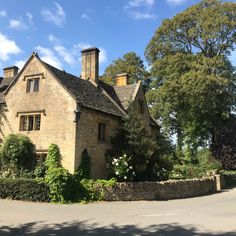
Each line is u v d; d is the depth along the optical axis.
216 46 38.66
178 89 35.44
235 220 12.16
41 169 20.45
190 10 38.78
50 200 17.08
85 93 23.42
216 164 32.47
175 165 34.06
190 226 10.95
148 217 12.88
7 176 20.36
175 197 20.72
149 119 29.44
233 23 37.03
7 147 20.88
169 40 40.94
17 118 22.98
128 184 18.83
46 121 21.80
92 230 10.41
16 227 10.91
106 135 23.30
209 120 36.94
